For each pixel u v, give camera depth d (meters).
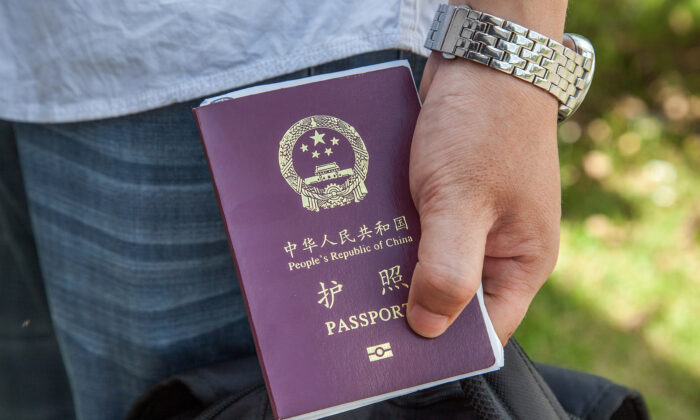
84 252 0.88
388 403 0.73
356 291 0.65
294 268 0.65
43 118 0.80
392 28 0.78
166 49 0.74
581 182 2.20
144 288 0.87
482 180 0.62
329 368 0.63
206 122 0.66
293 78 0.79
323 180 0.67
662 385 1.68
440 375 0.64
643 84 2.46
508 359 0.70
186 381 0.78
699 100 2.43
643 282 1.91
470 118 0.63
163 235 0.85
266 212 0.65
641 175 2.21
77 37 0.75
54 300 0.94
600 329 1.80
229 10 0.74
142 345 0.90
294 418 0.62
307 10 0.75
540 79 0.64
